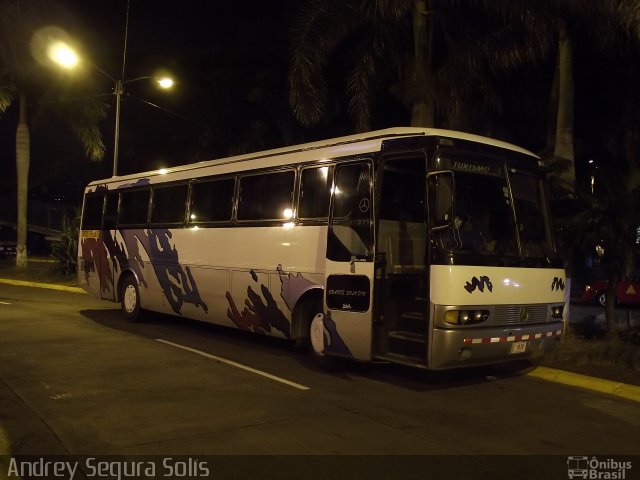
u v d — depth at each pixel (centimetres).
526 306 797
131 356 973
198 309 1156
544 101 1579
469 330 735
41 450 564
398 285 823
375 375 885
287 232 955
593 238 992
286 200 968
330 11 1380
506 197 815
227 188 1097
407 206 865
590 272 2352
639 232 991
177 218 1214
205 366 913
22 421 643
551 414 712
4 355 962
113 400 721
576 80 1477
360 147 850
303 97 1389
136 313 1332
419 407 726
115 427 626
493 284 762
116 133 2067
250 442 588
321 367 899
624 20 1002
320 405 720
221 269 1088
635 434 645
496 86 1479
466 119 1431
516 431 646
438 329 728
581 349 958
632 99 1453
